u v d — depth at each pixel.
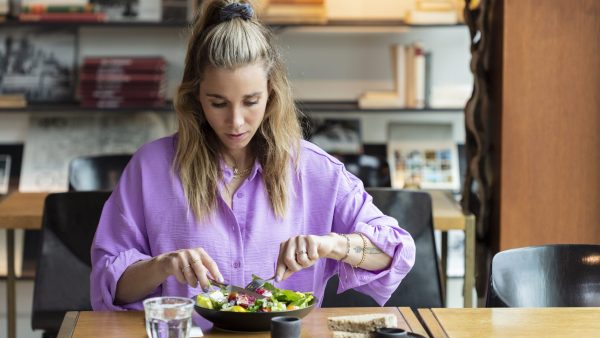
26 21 5.56
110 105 5.58
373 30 5.82
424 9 5.55
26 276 5.55
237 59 2.21
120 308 2.32
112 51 5.85
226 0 2.27
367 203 2.51
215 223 2.38
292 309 2.06
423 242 3.38
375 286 2.41
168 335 1.83
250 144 2.43
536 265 2.64
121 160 4.40
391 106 5.60
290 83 2.41
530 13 4.00
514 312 2.27
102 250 2.39
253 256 2.40
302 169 2.47
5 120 5.82
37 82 5.80
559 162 4.06
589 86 4.02
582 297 2.62
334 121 5.84
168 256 2.16
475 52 4.17
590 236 4.07
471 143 4.27
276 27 5.51
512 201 4.08
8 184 5.71
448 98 5.60
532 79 4.03
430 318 2.21
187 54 2.33
